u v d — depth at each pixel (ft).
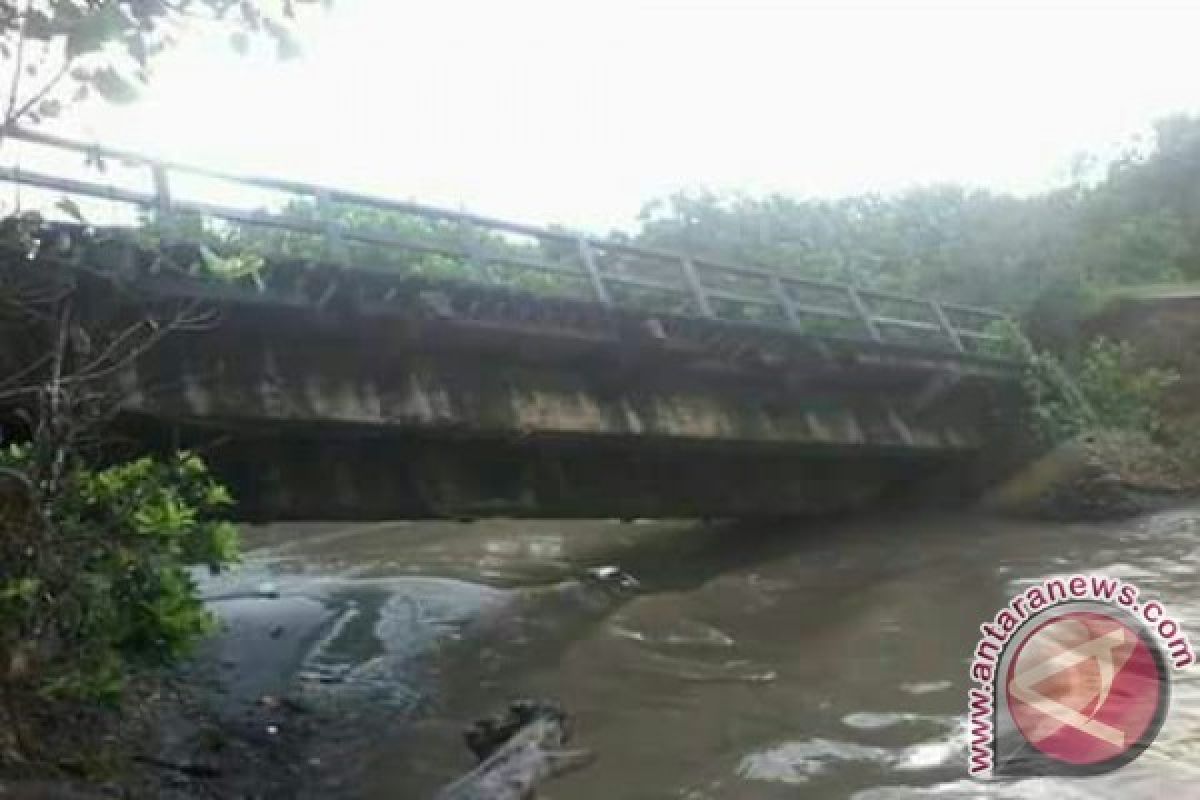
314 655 34.58
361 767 23.52
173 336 32.04
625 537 63.57
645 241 97.09
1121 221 93.71
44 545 18.24
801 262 84.43
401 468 41.45
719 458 54.80
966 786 19.25
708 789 20.56
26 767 16.94
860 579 44.68
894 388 59.82
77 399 22.31
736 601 41.81
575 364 44.34
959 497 62.69
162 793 19.29
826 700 26.63
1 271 25.02
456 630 38.55
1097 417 63.21
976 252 88.28
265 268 32.71
